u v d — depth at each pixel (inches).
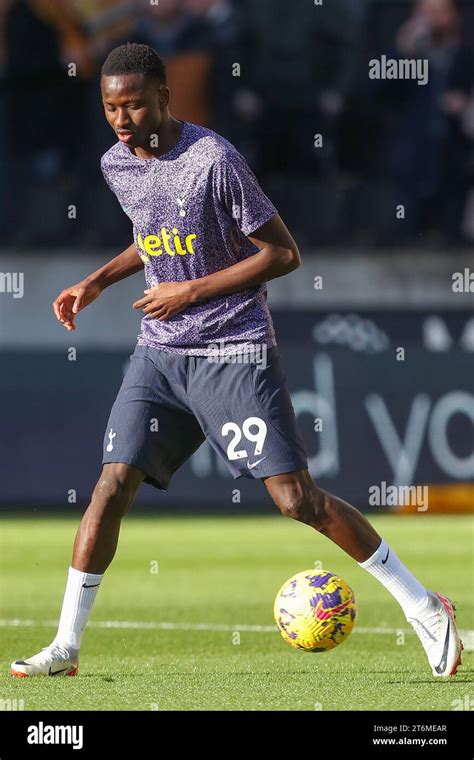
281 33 2635.3
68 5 2635.3
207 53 2625.5
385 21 2674.7
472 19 2659.9
